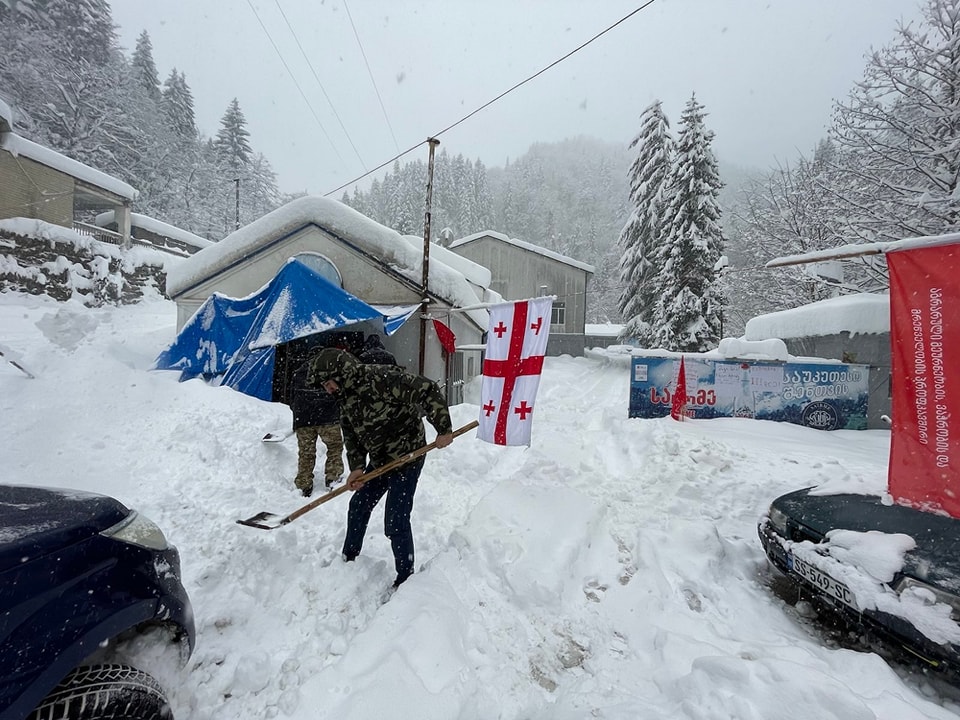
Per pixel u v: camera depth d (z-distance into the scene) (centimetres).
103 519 176
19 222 1505
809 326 964
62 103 2753
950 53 1041
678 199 1992
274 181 5100
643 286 2220
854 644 252
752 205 1991
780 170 1617
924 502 274
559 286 2716
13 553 141
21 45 2545
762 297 1978
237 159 4684
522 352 360
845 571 242
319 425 423
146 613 168
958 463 263
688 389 762
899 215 1110
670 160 2261
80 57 3098
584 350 2689
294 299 816
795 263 316
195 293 1050
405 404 289
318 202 958
